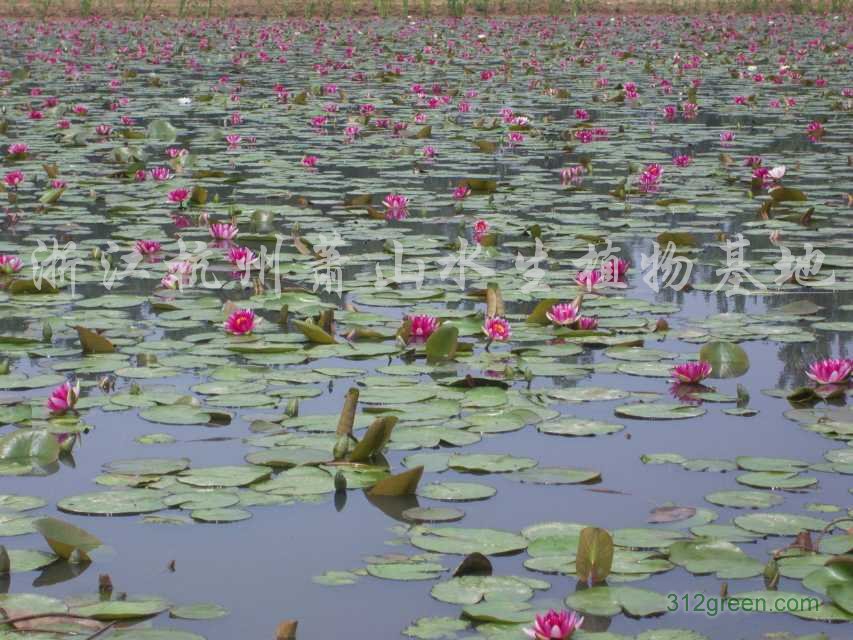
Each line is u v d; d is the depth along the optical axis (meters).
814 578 2.95
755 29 24.53
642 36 23.36
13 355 4.79
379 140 10.95
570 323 5.12
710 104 13.82
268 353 4.86
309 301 5.58
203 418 4.11
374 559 3.12
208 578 3.05
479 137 11.09
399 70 17.48
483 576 3.01
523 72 17.42
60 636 2.71
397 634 2.76
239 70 17.78
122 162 9.61
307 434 3.96
